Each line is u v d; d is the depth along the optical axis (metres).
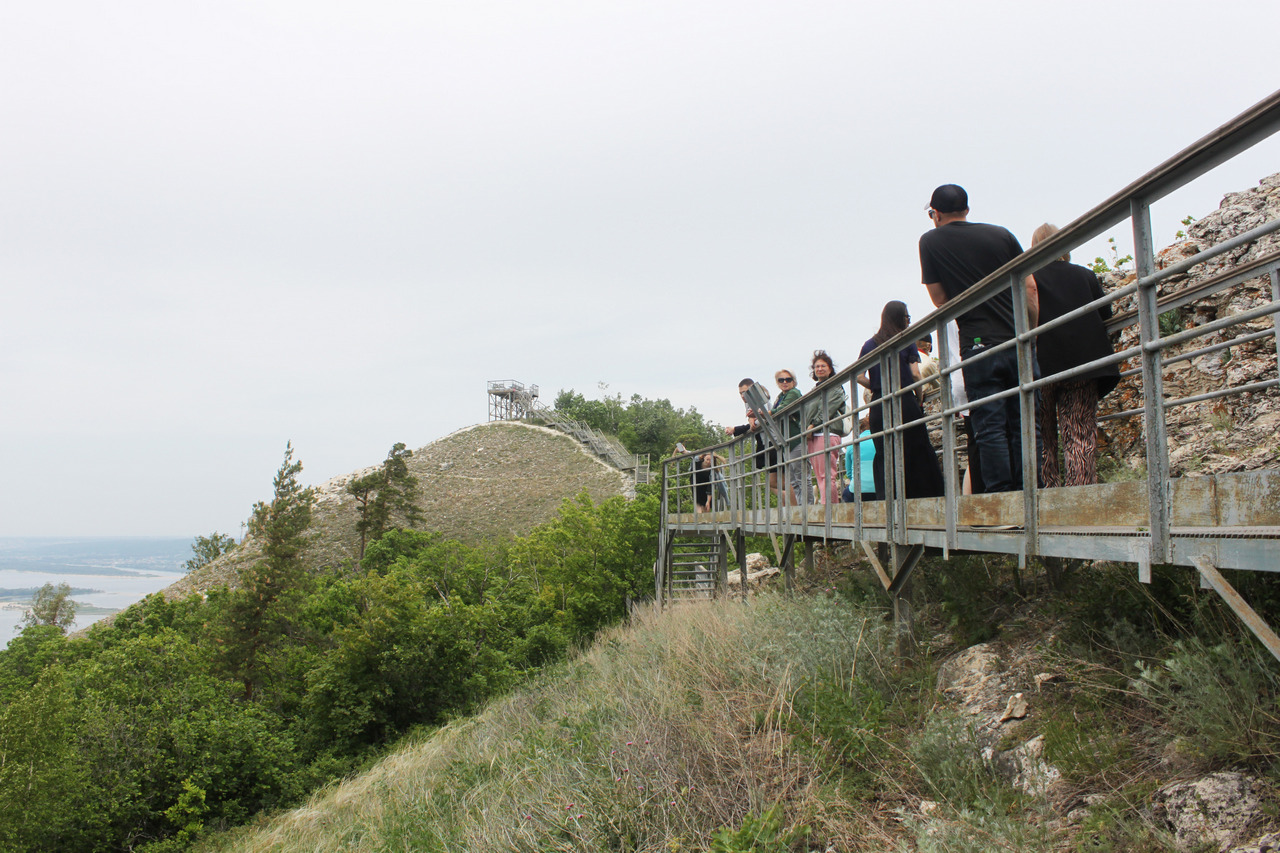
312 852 8.69
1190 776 3.07
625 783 4.98
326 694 22.58
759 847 3.78
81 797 16.86
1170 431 6.31
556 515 63.16
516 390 99.69
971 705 4.47
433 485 75.69
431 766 10.74
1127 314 4.78
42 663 35.50
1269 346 5.92
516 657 25.78
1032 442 3.69
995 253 4.71
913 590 6.55
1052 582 5.05
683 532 17.36
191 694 20.72
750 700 5.65
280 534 30.75
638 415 96.25
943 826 3.41
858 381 6.59
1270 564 2.28
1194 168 2.48
